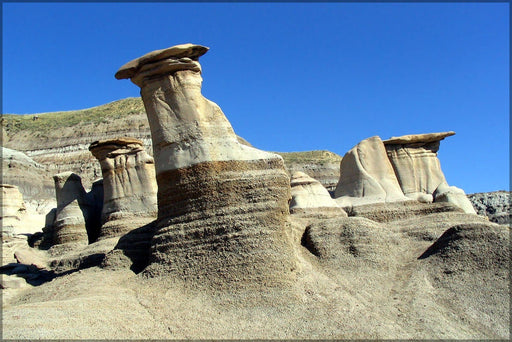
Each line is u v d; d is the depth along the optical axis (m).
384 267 21.09
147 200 28.84
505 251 19.55
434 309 17.62
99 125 90.00
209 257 19.19
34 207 53.69
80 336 14.66
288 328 16.20
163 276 19.33
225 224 19.66
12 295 20.81
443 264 20.14
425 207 28.16
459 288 18.67
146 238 22.66
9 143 90.19
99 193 34.84
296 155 92.75
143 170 29.48
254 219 19.69
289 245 19.75
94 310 16.44
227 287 18.19
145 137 85.19
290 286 18.27
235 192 20.31
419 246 23.06
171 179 21.11
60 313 15.84
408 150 37.88
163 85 21.98
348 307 17.38
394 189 31.17
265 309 17.23
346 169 33.12
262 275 18.39
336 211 29.38
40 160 82.50
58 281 21.16
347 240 22.44
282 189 20.61
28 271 25.88
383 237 22.83
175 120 21.58
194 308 17.38
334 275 20.55
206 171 20.56
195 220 20.19
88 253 26.11
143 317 16.66
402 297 18.61
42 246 33.44
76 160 81.69
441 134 37.94
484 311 17.39
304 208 29.16
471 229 20.89
